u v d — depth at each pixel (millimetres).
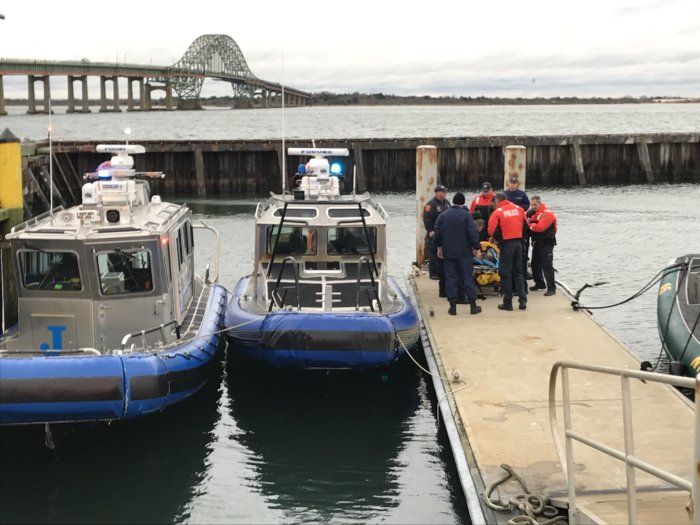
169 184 33031
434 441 8219
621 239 21609
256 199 31297
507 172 14734
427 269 14422
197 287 11336
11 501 6906
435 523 6562
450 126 95312
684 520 4820
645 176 35844
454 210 10711
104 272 8195
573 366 5043
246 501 6953
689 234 22359
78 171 32781
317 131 84312
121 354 7488
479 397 7754
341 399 9461
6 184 10086
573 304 11000
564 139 35000
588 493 5621
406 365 10297
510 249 10859
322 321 8641
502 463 6312
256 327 8875
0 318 9297
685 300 9625
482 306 11344
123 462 7715
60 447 7965
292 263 9945
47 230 8125
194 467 7602
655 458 6215
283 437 8320
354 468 7594
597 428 6891
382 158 33812
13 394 6922
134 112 170375
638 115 153000
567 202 29859
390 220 25031
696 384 3697
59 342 8258
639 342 11664
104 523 6566
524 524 5371
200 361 8422
